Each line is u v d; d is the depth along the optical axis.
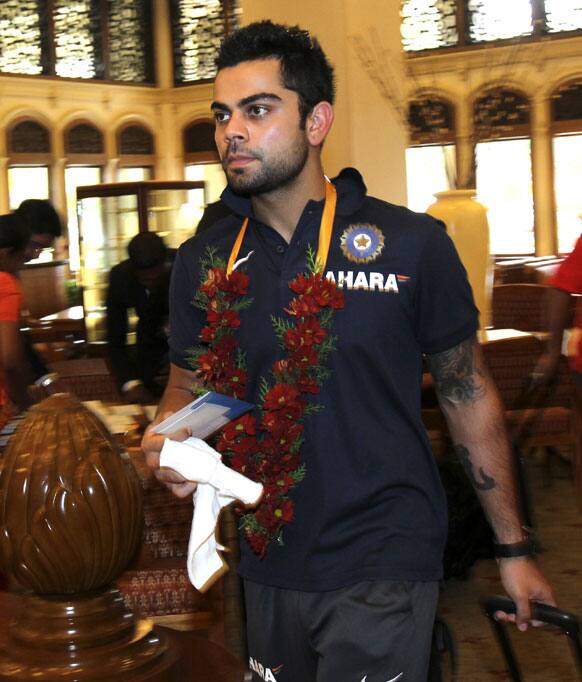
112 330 4.61
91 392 5.23
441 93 14.31
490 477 1.89
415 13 14.34
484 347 5.46
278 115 1.78
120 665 1.06
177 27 16.34
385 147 8.02
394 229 1.82
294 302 1.75
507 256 14.52
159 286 4.53
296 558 1.79
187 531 2.88
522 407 5.42
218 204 3.48
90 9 15.79
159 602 2.76
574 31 13.75
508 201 14.44
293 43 1.79
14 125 14.98
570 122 13.91
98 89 15.81
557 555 4.72
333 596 1.77
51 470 1.03
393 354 1.79
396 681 1.75
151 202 9.41
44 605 1.07
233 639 2.54
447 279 1.81
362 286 1.78
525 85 14.02
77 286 13.29
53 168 15.42
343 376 1.77
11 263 3.85
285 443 1.74
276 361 1.81
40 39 15.30
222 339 1.83
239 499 1.42
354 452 1.77
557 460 6.56
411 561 1.75
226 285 1.82
